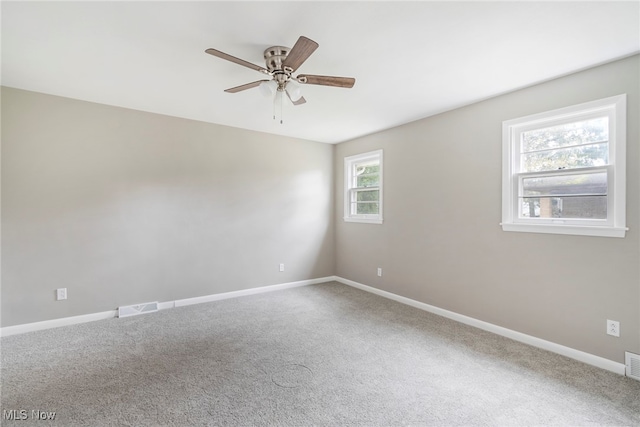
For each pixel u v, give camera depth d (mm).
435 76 2564
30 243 2963
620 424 1736
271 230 4531
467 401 1939
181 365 2355
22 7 1679
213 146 4012
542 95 2658
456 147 3340
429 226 3637
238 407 1863
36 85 2816
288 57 1843
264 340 2820
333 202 5184
